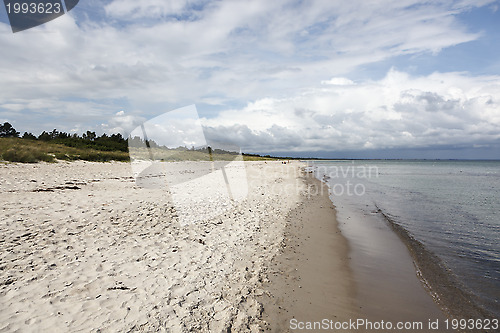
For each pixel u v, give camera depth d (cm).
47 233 584
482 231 869
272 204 1158
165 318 349
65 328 311
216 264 526
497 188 2116
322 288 486
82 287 398
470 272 568
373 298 461
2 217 655
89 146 3102
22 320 316
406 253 670
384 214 1096
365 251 679
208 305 393
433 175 3762
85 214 747
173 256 537
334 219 995
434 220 1012
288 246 679
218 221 788
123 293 395
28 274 418
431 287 502
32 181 1202
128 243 578
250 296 435
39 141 3253
